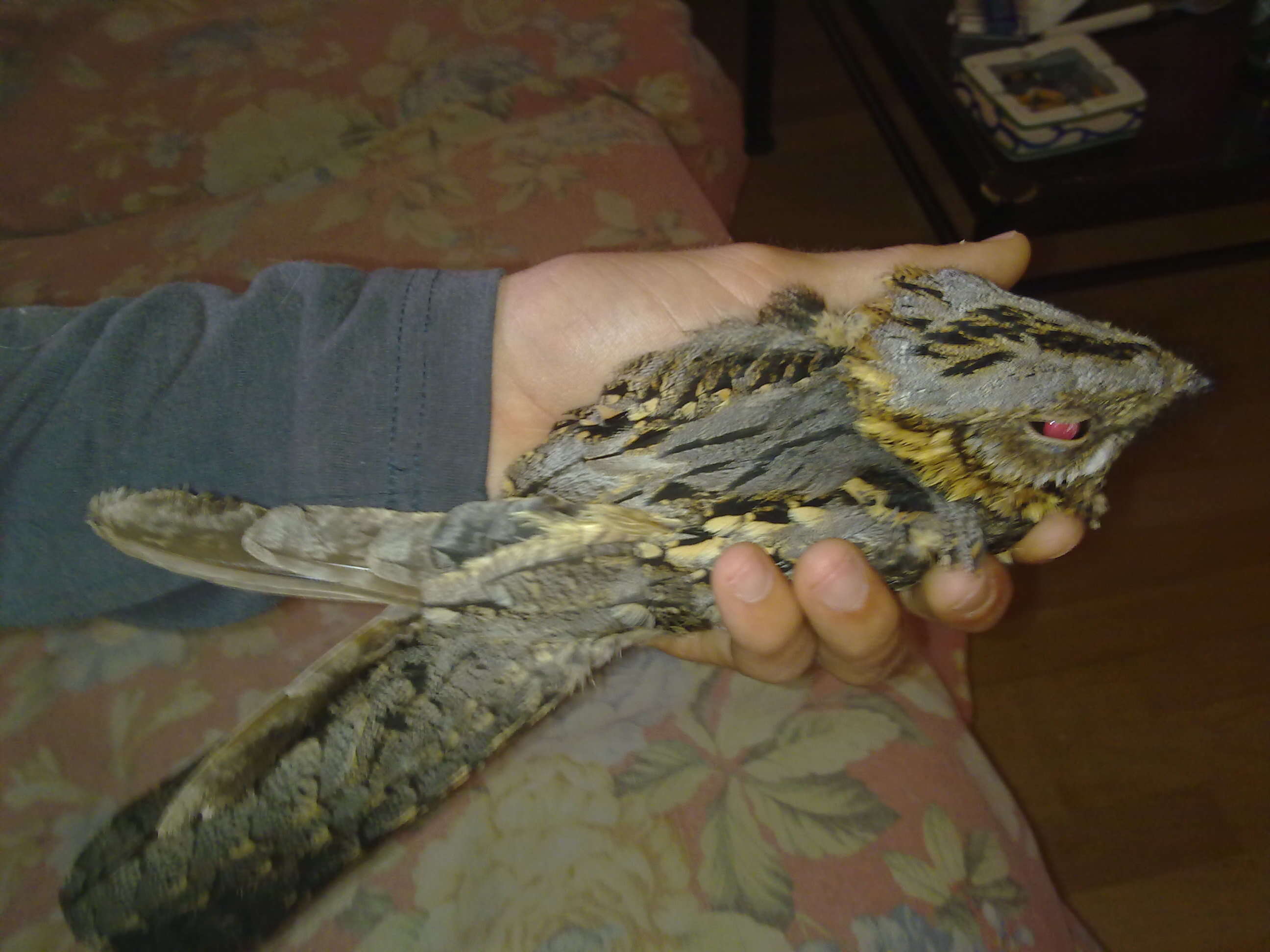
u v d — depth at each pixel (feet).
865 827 0.97
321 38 1.73
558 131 1.47
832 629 0.86
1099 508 0.97
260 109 1.63
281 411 0.95
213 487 0.93
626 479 0.87
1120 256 2.42
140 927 0.83
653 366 0.93
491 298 1.00
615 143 1.45
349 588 0.84
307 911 0.93
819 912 0.93
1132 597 1.87
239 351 0.96
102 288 1.38
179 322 0.98
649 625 0.88
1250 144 1.69
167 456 0.94
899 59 2.13
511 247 1.35
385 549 0.84
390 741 0.87
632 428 0.89
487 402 0.95
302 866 0.85
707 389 0.90
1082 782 1.69
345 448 0.93
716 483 0.86
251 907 0.83
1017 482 0.89
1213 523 1.94
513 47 1.66
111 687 1.08
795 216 2.64
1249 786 1.66
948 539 0.87
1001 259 1.08
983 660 1.83
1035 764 1.72
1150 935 1.54
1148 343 0.90
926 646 1.27
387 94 1.64
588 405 0.93
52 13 1.74
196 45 1.73
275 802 0.86
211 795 0.86
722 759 1.02
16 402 0.95
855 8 2.37
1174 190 1.70
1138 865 1.60
